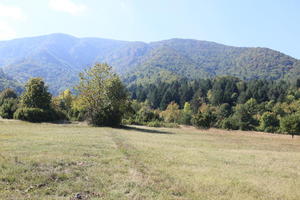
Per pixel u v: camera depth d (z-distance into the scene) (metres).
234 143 29.81
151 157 13.55
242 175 10.92
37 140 16.81
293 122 46.88
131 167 10.56
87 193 7.05
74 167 9.72
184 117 80.50
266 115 79.94
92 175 8.80
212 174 10.61
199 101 114.75
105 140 20.14
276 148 27.48
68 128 32.47
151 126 60.41
